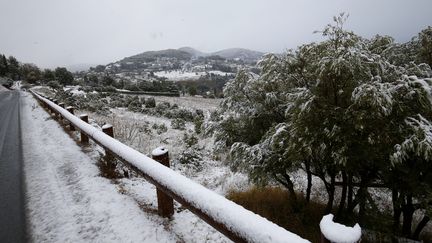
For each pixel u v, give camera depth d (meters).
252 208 7.57
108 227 2.89
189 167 10.59
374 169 5.88
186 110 31.08
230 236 1.73
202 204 1.96
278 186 9.53
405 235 6.89
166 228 2.82
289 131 5.83
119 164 4.80
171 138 15.24
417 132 4.55
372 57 5.25
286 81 7.04
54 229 2.96
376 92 4.41
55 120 10.76
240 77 8.05
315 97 5.16
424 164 5.50
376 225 6.22
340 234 1.21
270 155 7.02
